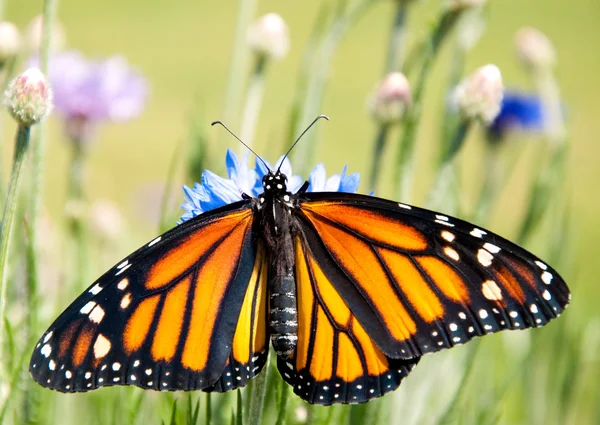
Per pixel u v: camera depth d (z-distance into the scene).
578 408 0.79
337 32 0.73
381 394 0.65
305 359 0.66
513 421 0.79
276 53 0.73
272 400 0.69
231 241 0.66
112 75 0.80
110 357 0.64
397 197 0.71
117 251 0.79
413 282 0.65
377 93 0.72
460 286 0.65
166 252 0.65
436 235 0.65
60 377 0.64
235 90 0.74
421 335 0.65
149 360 0.64
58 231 0.81
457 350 0.73
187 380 0.65
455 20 0.73
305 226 0.66
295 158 0.72
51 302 0.75
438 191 0.71
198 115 0.72
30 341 0.69
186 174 0.72
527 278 0.65
